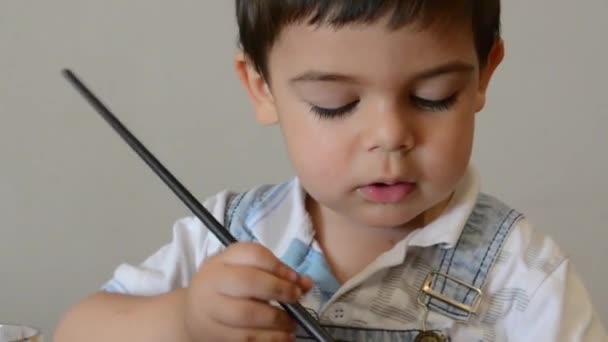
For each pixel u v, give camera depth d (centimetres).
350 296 91
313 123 83
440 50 78
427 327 90
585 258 140
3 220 141
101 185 141
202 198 140
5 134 140
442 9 78
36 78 139
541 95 138
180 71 138
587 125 138
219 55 138
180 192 83
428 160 82
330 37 79
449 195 93
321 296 92
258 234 98
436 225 92
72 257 142
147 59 139
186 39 138
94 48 139
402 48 78
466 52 81
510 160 140
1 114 140
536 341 89
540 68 138
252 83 94
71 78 89
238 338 79
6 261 142
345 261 94
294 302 78
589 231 140
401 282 91
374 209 84
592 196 139
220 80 138
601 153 139
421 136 81
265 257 79
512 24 138
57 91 139
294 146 85
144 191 140
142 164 140
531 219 140
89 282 142
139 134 139
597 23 137
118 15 138
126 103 139
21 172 141
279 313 78
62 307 142
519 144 139
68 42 139
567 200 140
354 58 78
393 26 77
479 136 140
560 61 138
